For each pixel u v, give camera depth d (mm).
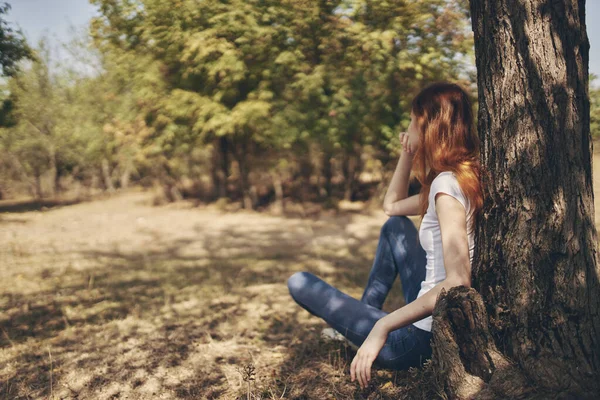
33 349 3199
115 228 11227
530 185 1872
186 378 2721
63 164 17734
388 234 2584
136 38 12625
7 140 16078
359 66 10812
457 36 9906
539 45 1865
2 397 2514
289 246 8586
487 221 1965
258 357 2984
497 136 1935
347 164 14062
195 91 12414
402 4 10047
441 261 1988
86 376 2766
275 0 11000
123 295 4688
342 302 2324
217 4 11078
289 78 11516
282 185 14789
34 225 11875
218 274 5742
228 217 12711
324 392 2426
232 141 13391
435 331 1830
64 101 16219
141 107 13070
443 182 1925
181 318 3850
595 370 1834
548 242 1859
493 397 1771
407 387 2170
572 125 1861
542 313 1856
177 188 15742
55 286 5125
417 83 10414
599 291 1893
